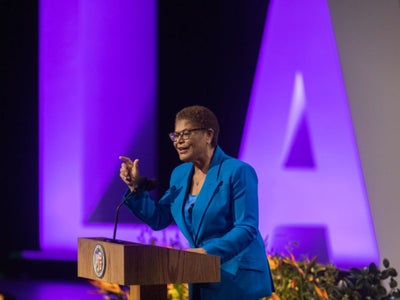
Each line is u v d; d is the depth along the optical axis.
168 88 26.45
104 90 29.47
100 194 29.75
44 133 31.48
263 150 23.88
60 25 30.89
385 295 11.27
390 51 14.16
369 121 14.47
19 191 32.19
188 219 8.98
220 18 24.86
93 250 7.52
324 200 22.14
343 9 15.02
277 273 12.73
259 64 23.95
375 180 14.34
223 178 8.70
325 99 22.20
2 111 32.31
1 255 32.50
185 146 8.82
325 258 21.64
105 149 29.52
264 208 23.69
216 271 7.18
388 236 14.10
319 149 22.38
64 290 26.25
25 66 31.75
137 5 28.09
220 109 24.80
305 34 22.81
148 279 6.72
